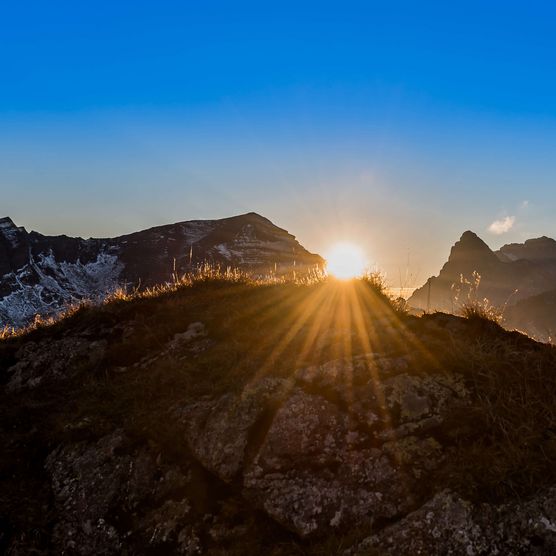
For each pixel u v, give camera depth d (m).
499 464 5.23
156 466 6.30
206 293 10.91
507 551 4.66
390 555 4.90
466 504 5.01
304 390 6.60
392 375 6.57
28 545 5.77
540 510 4.79
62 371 8.99
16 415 7.77
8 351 9.97
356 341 7.41
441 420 5.96
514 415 5.79
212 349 8.20
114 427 6.98
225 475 6.00
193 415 6.68
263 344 7.90
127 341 9.25
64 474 6.53
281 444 6.06
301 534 5.41
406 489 5.46
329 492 5.59
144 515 5.90
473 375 6.41
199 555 5.43
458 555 4.74
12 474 6.67
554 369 6.29
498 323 7.51
